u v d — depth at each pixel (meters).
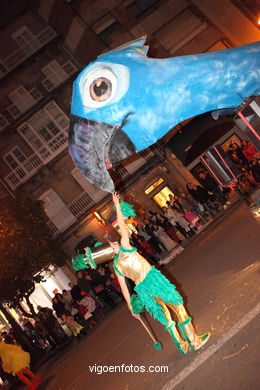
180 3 24.64
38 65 27.06
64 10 24.98
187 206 19.66
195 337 4.71
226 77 5.89
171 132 23.19
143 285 4.84
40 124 26.75
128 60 6.07
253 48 5.96
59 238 25.11
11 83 27.03
